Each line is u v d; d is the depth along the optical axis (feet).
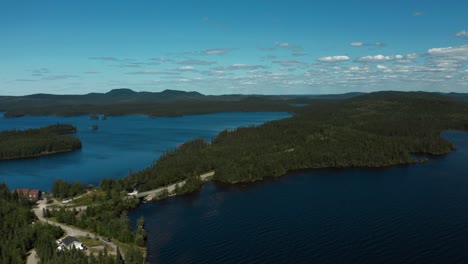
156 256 601.21
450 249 606.55
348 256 591.78
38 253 563.07
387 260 577.84
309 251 610.24
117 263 531.91
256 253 607.37
